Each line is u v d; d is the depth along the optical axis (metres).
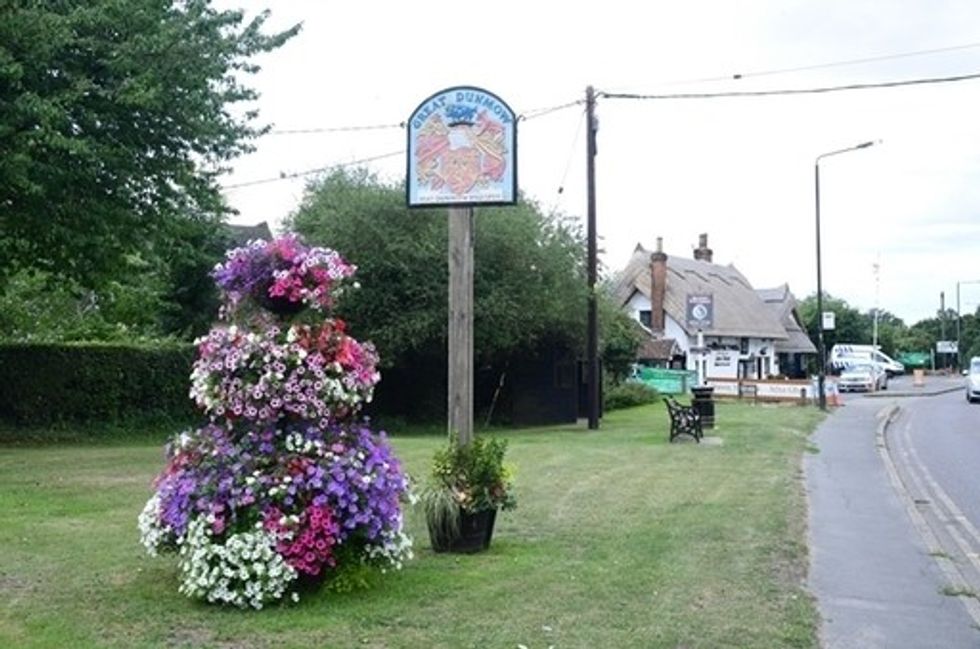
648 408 35.31
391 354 25.52
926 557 9.10
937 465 18.39
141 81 15.85
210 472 6.71
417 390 27.92
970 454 20.44
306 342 6.84
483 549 8.62
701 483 13.65
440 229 25.33
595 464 15.94
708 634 6.27
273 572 6.52
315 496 6.70
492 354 26.53
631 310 59.97
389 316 25.20
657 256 60.62
